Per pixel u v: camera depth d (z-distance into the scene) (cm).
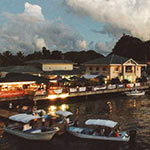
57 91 4094
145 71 8900
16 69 5512
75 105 4094
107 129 2273
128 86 5381
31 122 2481
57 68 6194
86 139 2258
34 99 3759
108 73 6022
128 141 2186
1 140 2300
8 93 3581
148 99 4862
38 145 2178
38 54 11500
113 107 3950
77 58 12412
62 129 2338
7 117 2816
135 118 3162
